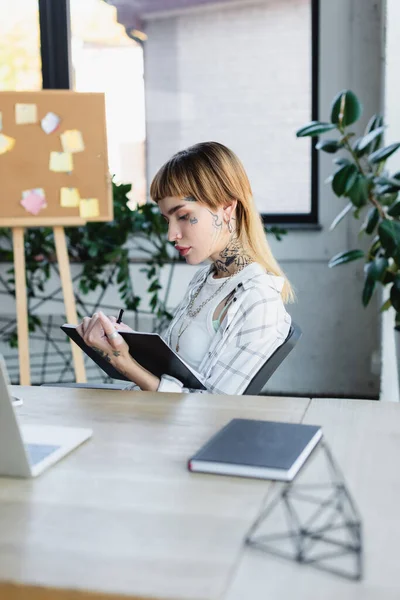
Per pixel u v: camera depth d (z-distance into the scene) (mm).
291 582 652
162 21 3438
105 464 985
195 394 1371
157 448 1047
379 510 812
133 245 3467
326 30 3254
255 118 3426
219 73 3426
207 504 836
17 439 919
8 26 3494
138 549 728
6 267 3432
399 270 2729
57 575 679
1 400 903
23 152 2646
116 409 1271
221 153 1613
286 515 801
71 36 3502
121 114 3541
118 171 3590
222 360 1514
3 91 2619
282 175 3438
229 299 1599
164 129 3521
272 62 3365
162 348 1397
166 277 3318
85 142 2662
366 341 3404
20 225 2664
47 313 3410
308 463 969
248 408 1259
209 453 960
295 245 3396
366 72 3242
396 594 627
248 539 730
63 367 3611
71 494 881
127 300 3324
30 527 788
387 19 2846
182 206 1592
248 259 1639
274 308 1553
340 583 647
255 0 3328
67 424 1185
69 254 3359
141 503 846
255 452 958
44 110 2637
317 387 3469
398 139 2887
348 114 2688
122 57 3494
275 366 1535
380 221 2773
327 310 3418
